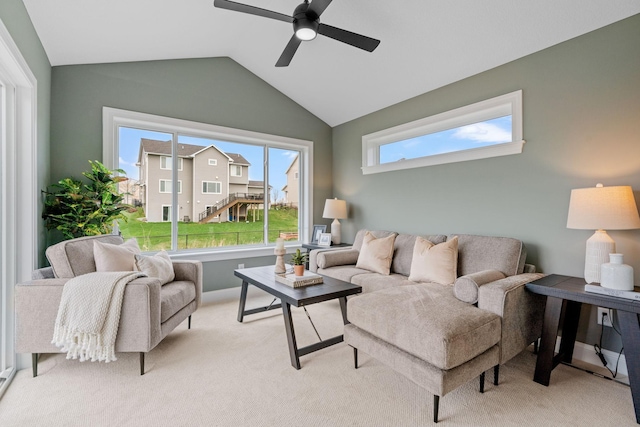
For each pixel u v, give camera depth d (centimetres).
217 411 166
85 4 219
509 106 282
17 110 214
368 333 201
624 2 202
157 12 253
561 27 229
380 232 366
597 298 173
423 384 162
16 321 192
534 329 213
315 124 461
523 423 158
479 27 247
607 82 219
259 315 315
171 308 228
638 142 206
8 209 207
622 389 190
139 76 324
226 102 381
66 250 210
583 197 201
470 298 202
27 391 182
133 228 333
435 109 334
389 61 314
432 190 340
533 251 259
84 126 295
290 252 433
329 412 166
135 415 162
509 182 275
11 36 178
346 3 258
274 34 321
